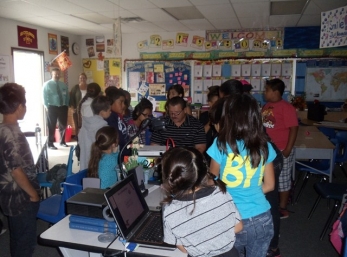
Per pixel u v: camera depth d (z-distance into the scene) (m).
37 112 6.53
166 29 6.68
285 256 2.52
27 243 1.76
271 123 2.76
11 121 1.67
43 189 3.65
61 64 6.48
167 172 1.11
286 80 6.58
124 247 1.31
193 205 1.10
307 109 6.07
